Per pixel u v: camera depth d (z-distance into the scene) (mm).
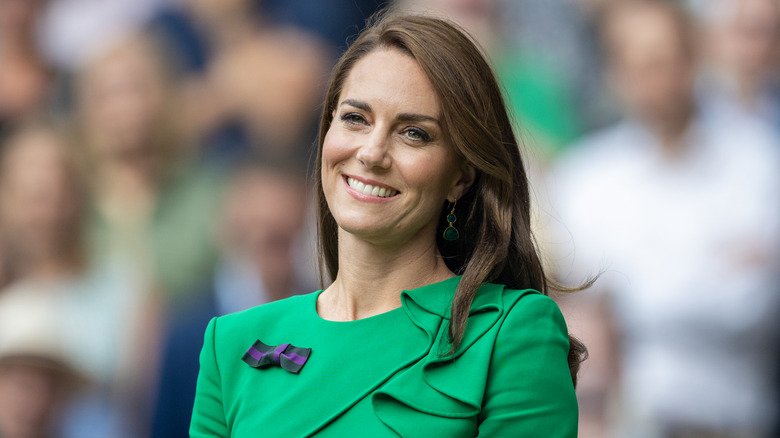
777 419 20406
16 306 23469
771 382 20453
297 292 22297
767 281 20594
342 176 7883
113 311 23031
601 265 21266
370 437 7379
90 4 24641
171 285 22750
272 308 8484
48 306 23328
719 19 21688
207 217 22859
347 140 7781
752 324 20469
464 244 8398
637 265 21109
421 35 7750
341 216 7828
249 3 23906
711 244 20812
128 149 23688
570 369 8516
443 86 7641
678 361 20578
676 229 21031
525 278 8320
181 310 22484
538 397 7434
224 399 8211
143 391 22156
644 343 20812
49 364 22969
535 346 7555
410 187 7723
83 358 22906
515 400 7398
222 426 8258
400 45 7840
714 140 21344
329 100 8273
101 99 23859
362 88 7766
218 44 23938
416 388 7469
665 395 20500
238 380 8211
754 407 20391
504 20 22594
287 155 23203
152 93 23812
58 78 24594
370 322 7926
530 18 22531
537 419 7395
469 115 7699
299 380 7828
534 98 22188
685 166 21312
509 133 8117
